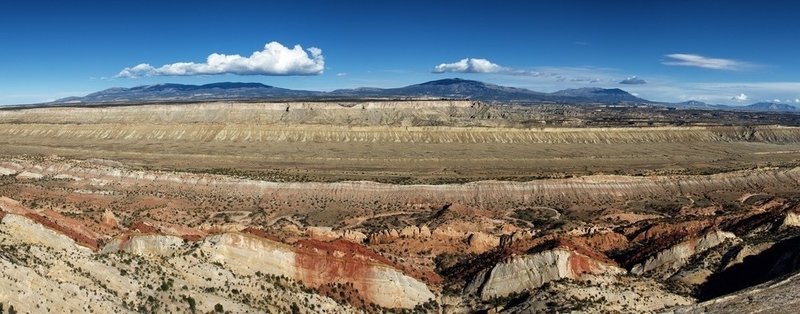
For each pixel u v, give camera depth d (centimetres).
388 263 7681
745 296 6625
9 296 4428
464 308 7262
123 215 11038
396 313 6900
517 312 6788
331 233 10131
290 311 6175
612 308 6756
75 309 4756
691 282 7819
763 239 8344
